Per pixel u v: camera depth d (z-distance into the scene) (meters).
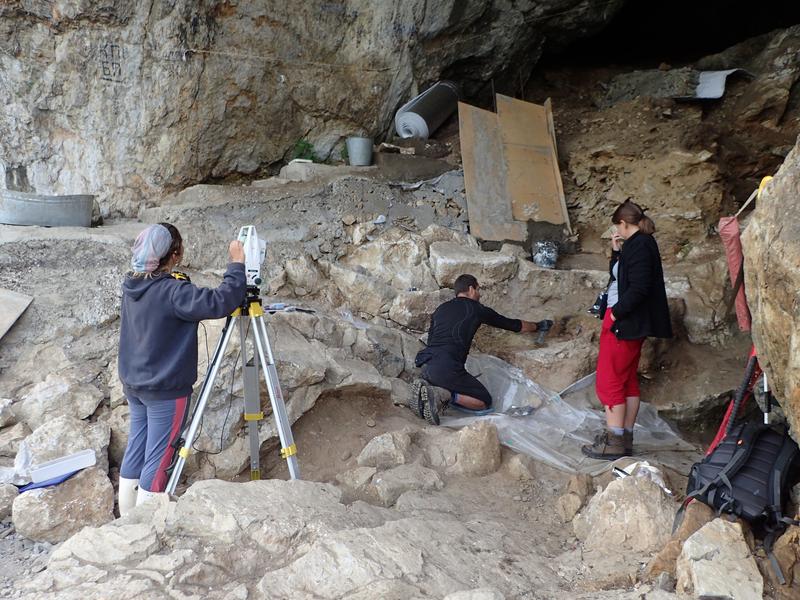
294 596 2.68
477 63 8.63
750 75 8.02
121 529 3.02
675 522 3.17
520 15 8.45
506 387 5.23
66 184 6.29
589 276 6.23
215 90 6.59
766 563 2.81
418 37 7.76
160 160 6.46
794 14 10.39
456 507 3.72
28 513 3.53
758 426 3.26
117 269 4.98
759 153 7.46
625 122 7.67
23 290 4.66
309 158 7.36
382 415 4.67
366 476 3.91
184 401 3.41
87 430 3.91
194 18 6.34
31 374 4.31
